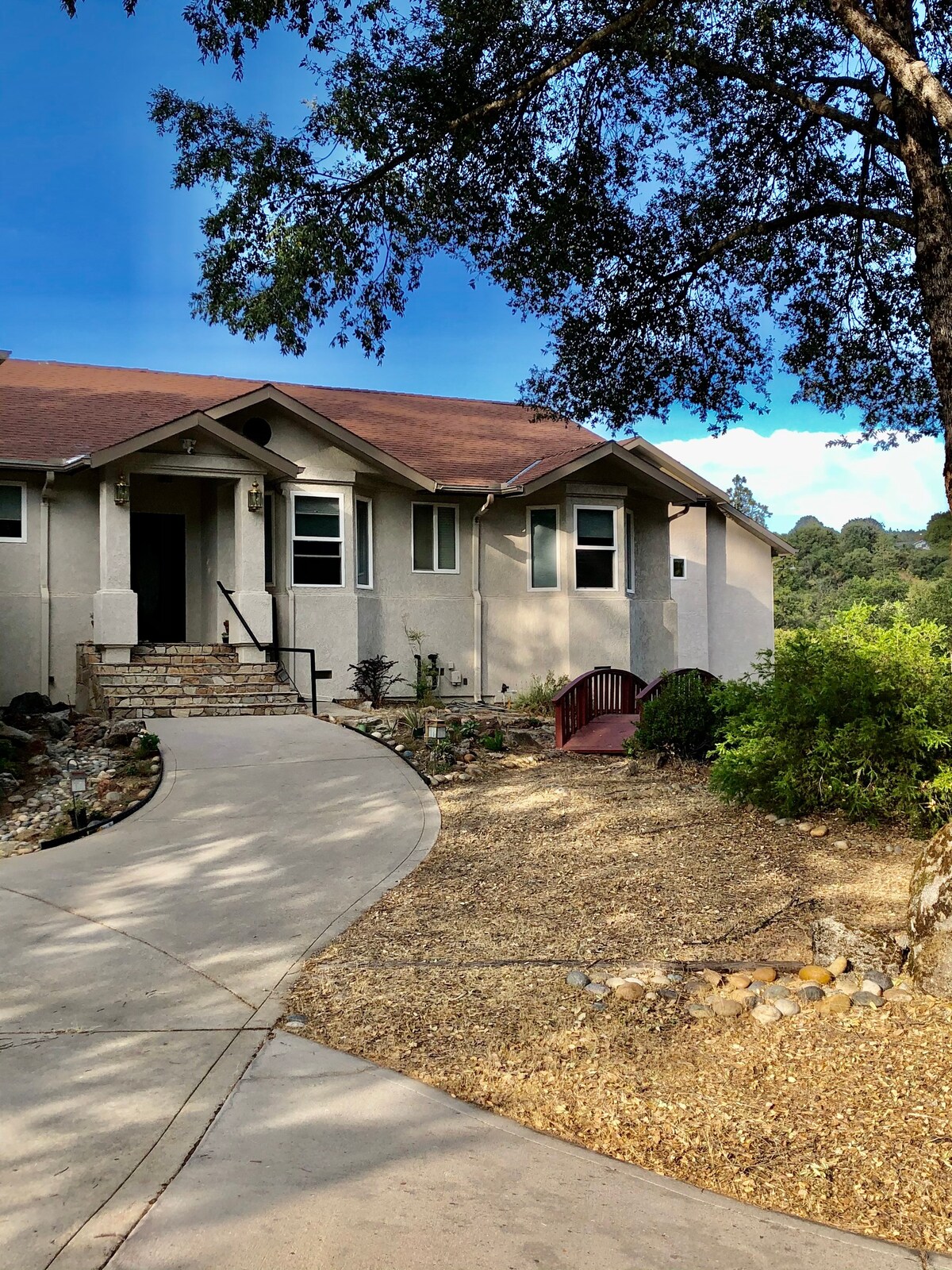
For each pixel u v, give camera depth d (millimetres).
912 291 10359
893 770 7938
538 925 6219
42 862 7719
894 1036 4383
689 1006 4863
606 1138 3697
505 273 10117
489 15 8789
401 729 13039
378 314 10008
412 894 6973
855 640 8438
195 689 14430
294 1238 3053
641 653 19984
